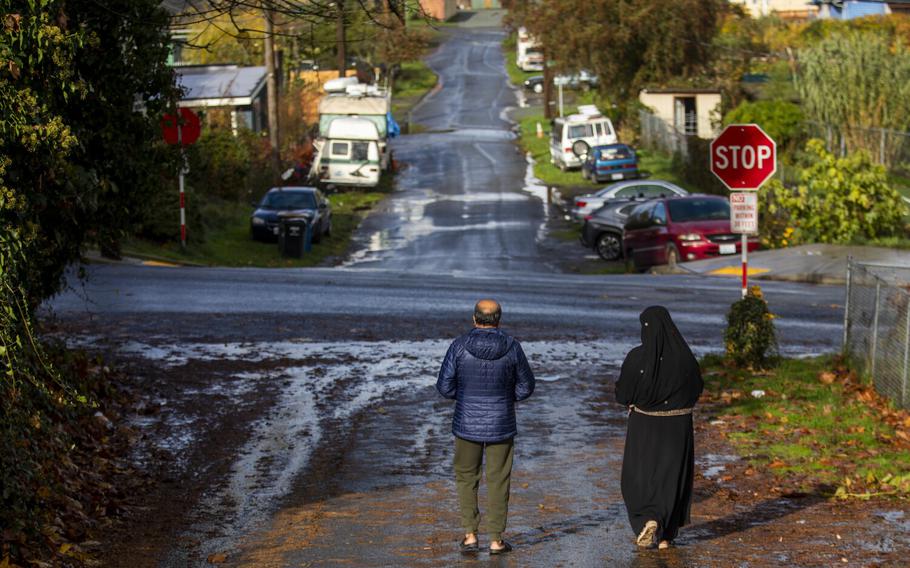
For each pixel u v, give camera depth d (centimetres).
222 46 10725
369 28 7294
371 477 1891
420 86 19750
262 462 1988
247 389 2553
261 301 3834
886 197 5541
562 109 15138
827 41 9812
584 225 6456
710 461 1948
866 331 2577
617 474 1894
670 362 1402
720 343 3209
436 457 2028
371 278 4691
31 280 1922
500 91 19175
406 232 7731
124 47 2108
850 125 9319
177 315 3462
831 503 1664
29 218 1634
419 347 3073
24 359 1611
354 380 2672
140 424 2219
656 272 5438
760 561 1360
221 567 1405
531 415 2372
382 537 1530
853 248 5250
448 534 1543
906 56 9431
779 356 2864
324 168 9800
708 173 8931
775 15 17312
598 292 4306
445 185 10456
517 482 1850
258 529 1588
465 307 3816
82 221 2145
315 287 4275
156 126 2230
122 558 1448
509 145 13400
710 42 12319
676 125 12112
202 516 1661
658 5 11781
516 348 1450
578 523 1586
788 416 2262
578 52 12294
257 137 9169
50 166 1606
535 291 4312
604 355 3023
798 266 4872
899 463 1878
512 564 1381
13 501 1398
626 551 1423
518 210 8719
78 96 1969
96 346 2919
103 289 3988
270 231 6638
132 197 2242
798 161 9362
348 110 10275
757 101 10919
